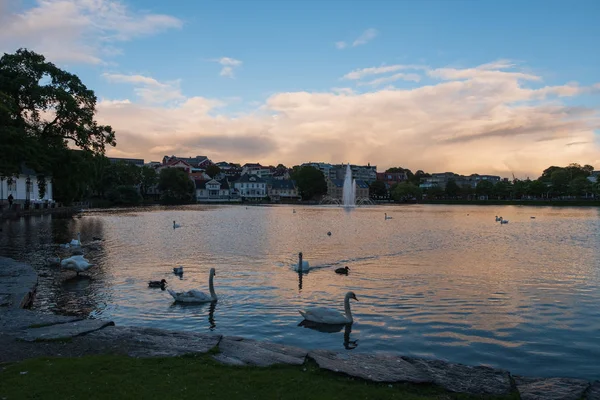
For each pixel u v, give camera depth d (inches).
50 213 2849.4
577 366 452.1
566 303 700.0
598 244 1530.5
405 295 745.0
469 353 483.8
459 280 874.1
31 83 2009.1
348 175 6309.1
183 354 382.3
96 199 5349.4
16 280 723.4
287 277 895.7
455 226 2395.4
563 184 7027.6
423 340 523.2
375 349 490.9
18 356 374.0
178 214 3351.4
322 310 593.6
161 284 790.5
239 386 315.3
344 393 312.0
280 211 4222.4
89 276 879.1
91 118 2247.8
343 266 1035.9
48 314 517.7
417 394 324.5
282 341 514.3
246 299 710.5
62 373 330.0
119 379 320.2
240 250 1309.1
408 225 2455.7
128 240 1539.1
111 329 458.9
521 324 588.4
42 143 2100.1
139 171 6338.6
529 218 3216.0
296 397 301.0
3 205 2427.4
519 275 929.5
